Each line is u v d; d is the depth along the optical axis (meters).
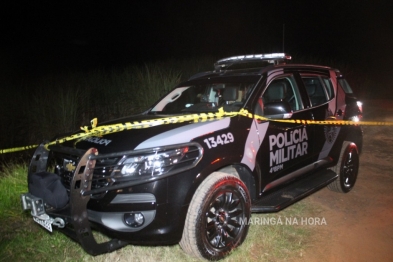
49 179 3.47
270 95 4.65
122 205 3.26
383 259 3.88
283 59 4.80
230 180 3.69
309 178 4.97
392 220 4.75
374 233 4.42
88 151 3.22
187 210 3.43
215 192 3.55
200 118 3.99
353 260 3.85
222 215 3.70
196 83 5.03
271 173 4.23
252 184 4.04
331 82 5.37
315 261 3.81
